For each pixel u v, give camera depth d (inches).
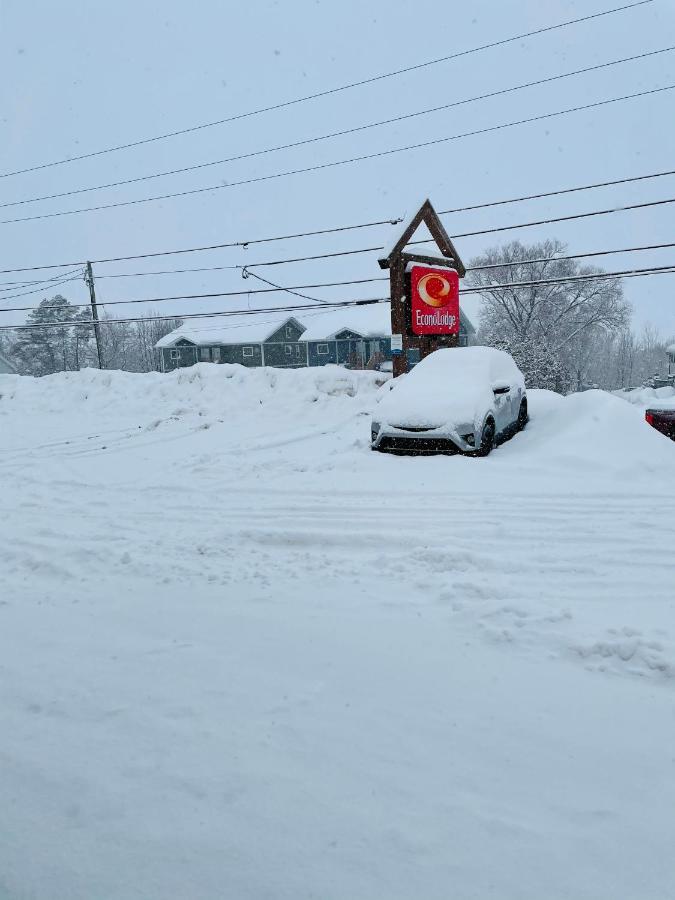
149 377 754.2
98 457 450.0
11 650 158.1
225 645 157.3
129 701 131.6
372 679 138.7
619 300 2119.8
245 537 251.1
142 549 238.8
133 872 86.4
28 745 117.1
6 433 575.2
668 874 84.6
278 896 81.6
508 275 2000.5
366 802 99.3
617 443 371.2
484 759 110.1
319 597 188.4
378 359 1989.4
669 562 211.3
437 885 82.9
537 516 267.7
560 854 88.0
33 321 2802.7
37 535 263.0
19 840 93.0
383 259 587.2
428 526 257.3
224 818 96.3
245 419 592.7
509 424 443.2
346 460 386.6
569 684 135.6
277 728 120.3
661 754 111.2
